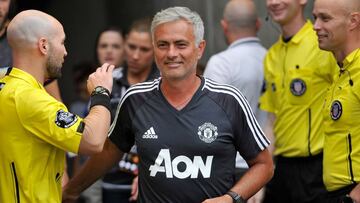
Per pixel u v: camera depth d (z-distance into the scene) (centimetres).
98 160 997
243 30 1317
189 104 936
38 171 909
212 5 1759
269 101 1284
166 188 932
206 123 930
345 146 1048
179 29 919
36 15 913
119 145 987
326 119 1076
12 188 911
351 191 1034
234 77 1295
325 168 1084
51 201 922
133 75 1321
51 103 896
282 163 1269
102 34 1516
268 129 1284
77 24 2003
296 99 1230
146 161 944
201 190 930
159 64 932
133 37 1312
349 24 1045
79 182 1019
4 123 901
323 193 1227
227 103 938
